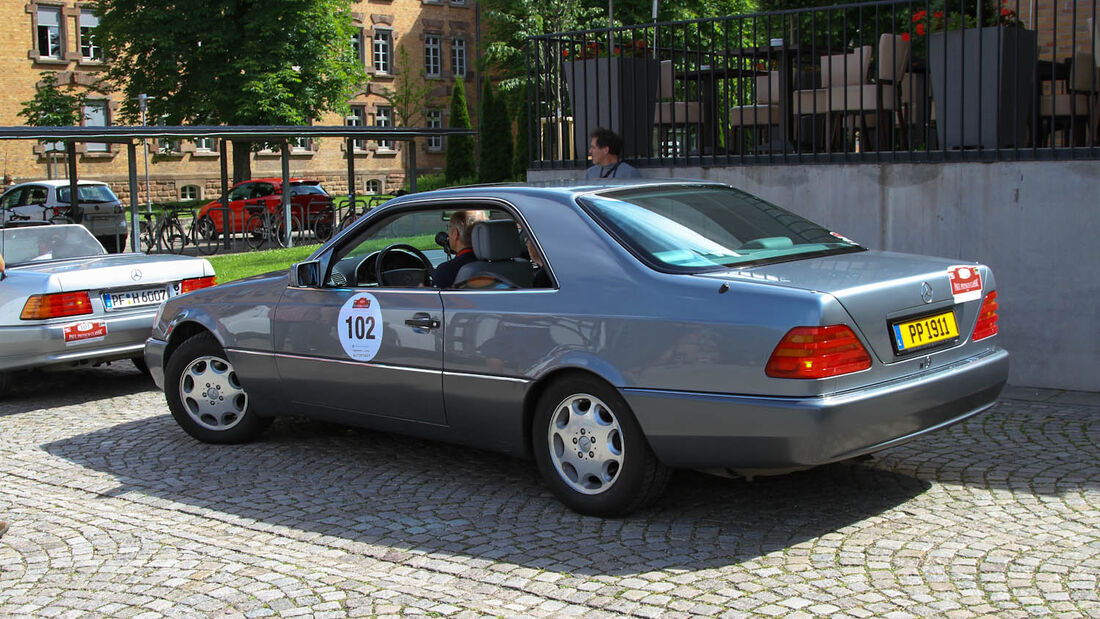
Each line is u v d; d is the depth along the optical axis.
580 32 10.38
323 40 36.38
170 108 34.66
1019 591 4.19
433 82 57.47
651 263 5.07
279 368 6.63
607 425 5.16
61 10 45.56
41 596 4.61
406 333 5.89
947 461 6.04
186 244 25.38
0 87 44.22
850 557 4.62
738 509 5.33
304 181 29.48
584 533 5.07
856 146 10.76
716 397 4.73
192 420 7.22
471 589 4.46
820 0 17.42
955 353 5.15
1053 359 7.83
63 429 7.93
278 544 5.14
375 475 6.27
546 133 10.91
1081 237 7.62
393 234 6.36
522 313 5.38
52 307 8.65
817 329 4.53
